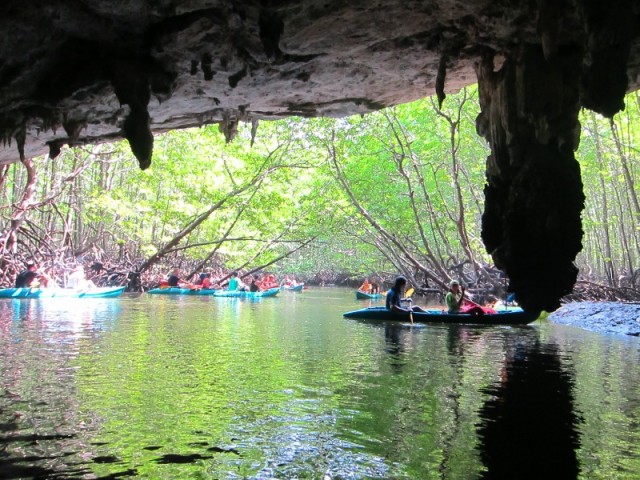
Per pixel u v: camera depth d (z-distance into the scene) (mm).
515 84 6516
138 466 4164
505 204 6773
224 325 13180
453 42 6715
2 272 20281
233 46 6734
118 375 7070
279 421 5301
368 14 6168
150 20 6109
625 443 4820
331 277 58219
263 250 28953
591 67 5227
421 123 22109
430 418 5480
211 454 4441
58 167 25484
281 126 23516
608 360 9016
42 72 6754
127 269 26766
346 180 25297
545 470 4195
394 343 10656
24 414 5320
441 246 35000
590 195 30938
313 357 8789
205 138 22719
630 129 21531
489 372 7828
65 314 14664
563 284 6473
